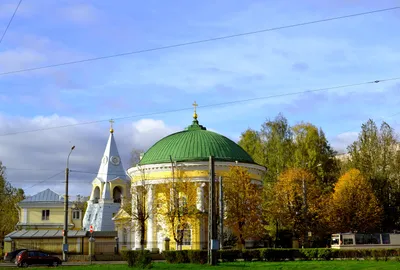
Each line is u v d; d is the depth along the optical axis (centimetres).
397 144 8612
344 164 9056
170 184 6781
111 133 9606
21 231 7181
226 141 7744
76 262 5831
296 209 6981
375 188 8250
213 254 4538
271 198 7631
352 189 7662
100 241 6988
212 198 4606
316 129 9031
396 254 5169
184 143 7531
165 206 6800
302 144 8925
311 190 7131
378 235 6244
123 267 4344
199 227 7012
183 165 7219
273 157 8938
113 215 9094
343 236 6262
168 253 4938
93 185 9419
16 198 9119
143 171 7319
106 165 9425
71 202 9881
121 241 7856
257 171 7594
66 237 5891
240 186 6675
